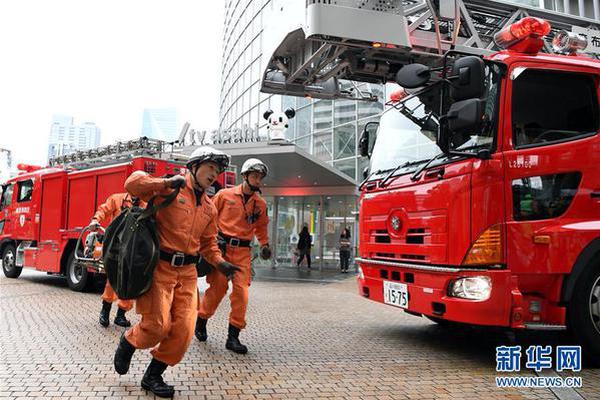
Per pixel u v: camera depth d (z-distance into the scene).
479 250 4.28
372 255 5.64
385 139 5.96
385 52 6.05
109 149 10.20
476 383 4.03
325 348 5.27
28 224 10.99
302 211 19.77
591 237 4.55
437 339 5.82
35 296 8.59
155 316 3.33
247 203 5.06
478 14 6.67
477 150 4.46
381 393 3.73
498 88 4.58
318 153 22.55
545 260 4.41
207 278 5.21
